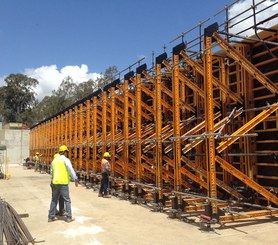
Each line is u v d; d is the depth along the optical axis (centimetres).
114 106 1284
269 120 878
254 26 824
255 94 926
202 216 709
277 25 843
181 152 856
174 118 855
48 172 2548
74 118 1850
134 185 1080
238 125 957
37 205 1067
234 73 992
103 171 1225
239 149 958
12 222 650
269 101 886
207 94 734
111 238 661
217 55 977
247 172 923
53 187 821
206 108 736
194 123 1092
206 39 741
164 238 646
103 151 1359
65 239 662
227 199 930
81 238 667
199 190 1023
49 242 643
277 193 838
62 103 5391
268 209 829
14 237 574
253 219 771
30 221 828
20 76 6175
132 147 1215
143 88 1096
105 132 1364
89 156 1578
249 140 922
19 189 1512
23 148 4391
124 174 1167
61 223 801
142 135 1175
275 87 820
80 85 5447
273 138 877
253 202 882
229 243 596
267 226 709
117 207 1005
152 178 1143
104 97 1370
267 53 895
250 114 919
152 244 611
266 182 890
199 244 596
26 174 2491
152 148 1113
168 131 1080
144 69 1046
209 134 720
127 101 1166
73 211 949
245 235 645
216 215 701
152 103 1313
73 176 829
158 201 933
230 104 977
